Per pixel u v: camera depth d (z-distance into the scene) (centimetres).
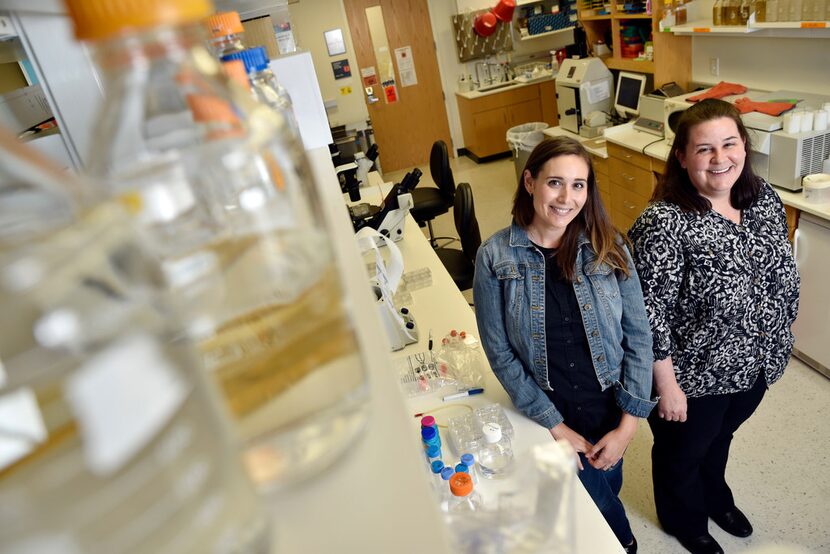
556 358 178
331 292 40
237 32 63
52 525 20
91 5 24
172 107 35
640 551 225
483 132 749
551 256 174
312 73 112
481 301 182
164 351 25
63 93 63
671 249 178
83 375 21
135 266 27
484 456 158
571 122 541
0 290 23
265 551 27
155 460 22
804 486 236
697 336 185
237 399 35
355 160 466
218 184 38
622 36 497
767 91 362
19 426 21
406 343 221
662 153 373
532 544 54
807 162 282
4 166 25
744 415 207
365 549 27
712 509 229
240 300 36
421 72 786
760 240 182
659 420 206
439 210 473
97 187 30
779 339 194
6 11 52
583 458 178
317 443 33
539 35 730
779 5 308
